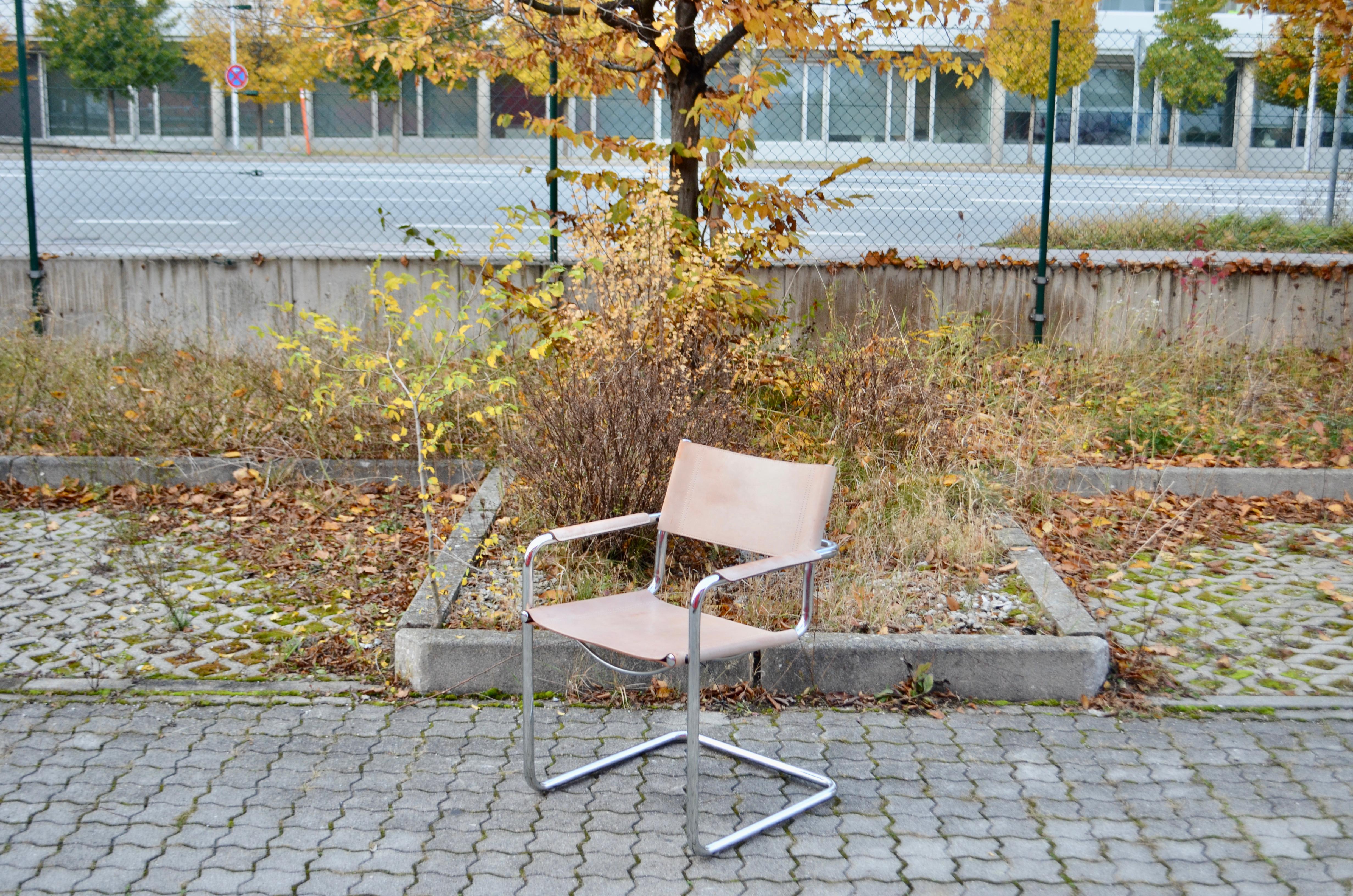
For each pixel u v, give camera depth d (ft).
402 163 40.65
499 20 21.97
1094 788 10.96
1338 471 19.67
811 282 27.43
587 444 15.80
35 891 8.98
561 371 17.97
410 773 11.12
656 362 16.67
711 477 11.44
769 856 9.76
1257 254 30.45
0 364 23.09
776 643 10.43
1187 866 9.62
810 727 12.26
